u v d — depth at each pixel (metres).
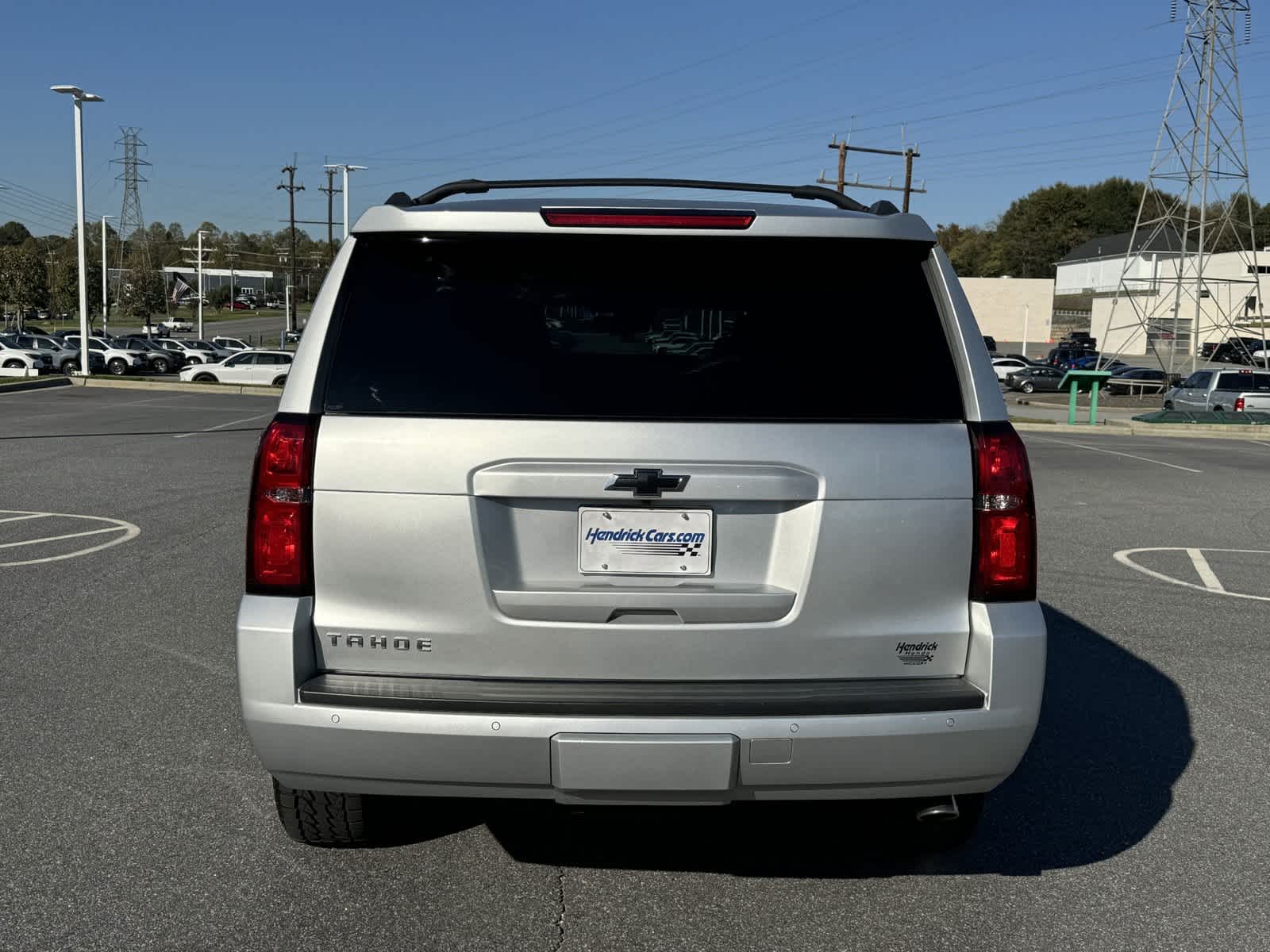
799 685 2.98
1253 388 31.42
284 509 2.95
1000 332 92.19
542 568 2.97
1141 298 84.56
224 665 5.87
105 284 83.62
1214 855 3.86
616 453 2.90
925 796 3.12
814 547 2.94
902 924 3.34
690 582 2.97
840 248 3.09
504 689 2.92
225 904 3.40
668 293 3.01
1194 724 5.30
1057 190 145.25
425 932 3.25
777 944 3.21
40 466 14.47
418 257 3.05
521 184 3.63
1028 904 3.48
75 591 7.50
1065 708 5.51
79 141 37.44
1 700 5.29
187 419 22.77
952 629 3.01
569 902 3.44
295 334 75.56
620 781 2.85
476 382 2.96
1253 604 7.96
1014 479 2.99
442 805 4.15
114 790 4.26
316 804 3.54
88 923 3.27
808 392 2.97
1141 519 12.19
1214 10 47.59
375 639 2.97
